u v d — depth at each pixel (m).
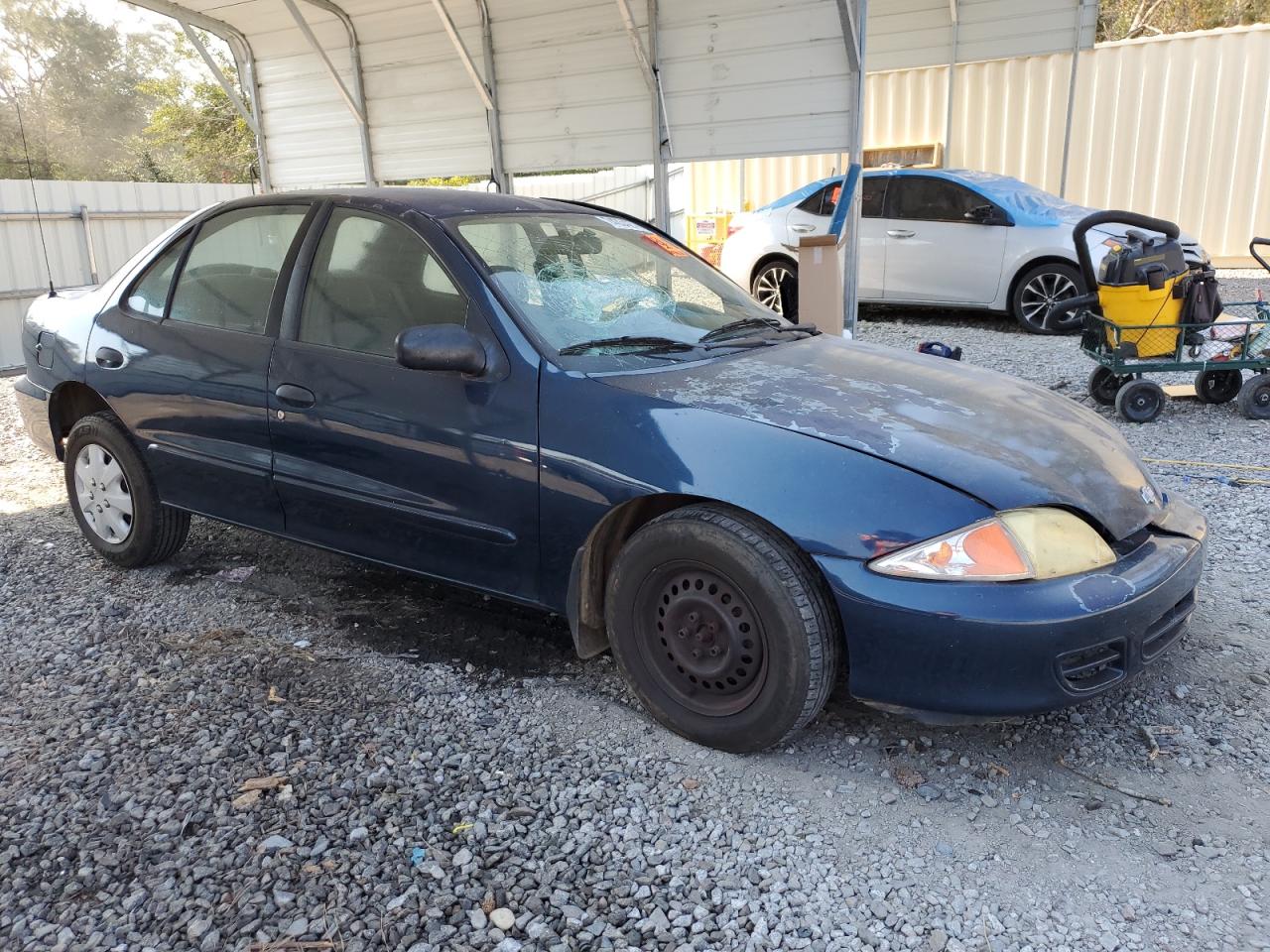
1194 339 6.37
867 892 2.25
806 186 10.95
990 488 2.53
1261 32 12.04
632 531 3.02
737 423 2.71
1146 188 12.94
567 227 3.69
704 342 3.34
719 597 2.69
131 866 2.32
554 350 3.00
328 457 3.36
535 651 3.49
